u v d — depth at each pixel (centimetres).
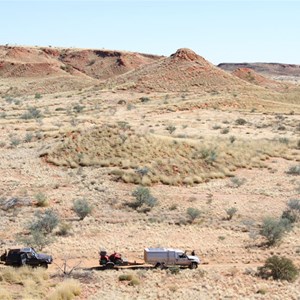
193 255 3634
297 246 4141
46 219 4262
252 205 5356
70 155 6384
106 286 3059
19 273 3162
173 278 3269
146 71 19775
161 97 16038
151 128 9769
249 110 14462
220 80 18900
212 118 12388
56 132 7494
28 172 5850
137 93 16875
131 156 6469
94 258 3712
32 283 2986
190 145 7212
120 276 3209
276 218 4897
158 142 6969
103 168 6112
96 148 6569
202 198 5512
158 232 4366
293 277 3362
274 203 5469
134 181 5769
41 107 13750
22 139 7344
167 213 4941
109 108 13462
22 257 3353
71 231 4303
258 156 7562
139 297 2859
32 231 4097
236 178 6319
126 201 5184
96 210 4897
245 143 8294
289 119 12775
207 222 4734
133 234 4294
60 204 4969
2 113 11794
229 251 3953
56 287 2919
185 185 5969
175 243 4084
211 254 3884
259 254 3919
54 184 5528
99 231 4341
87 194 5297
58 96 17262
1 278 3053
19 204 4894
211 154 6950
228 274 3412
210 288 3073
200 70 19438
